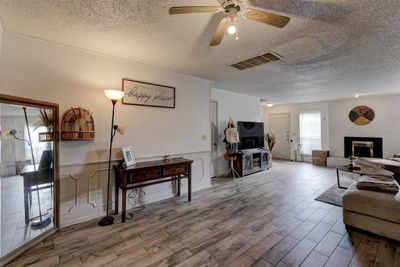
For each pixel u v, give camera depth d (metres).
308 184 4.44
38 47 2.38
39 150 2.32
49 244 2.14
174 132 3.69
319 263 1.83
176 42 2.45
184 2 1.69
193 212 2.97
